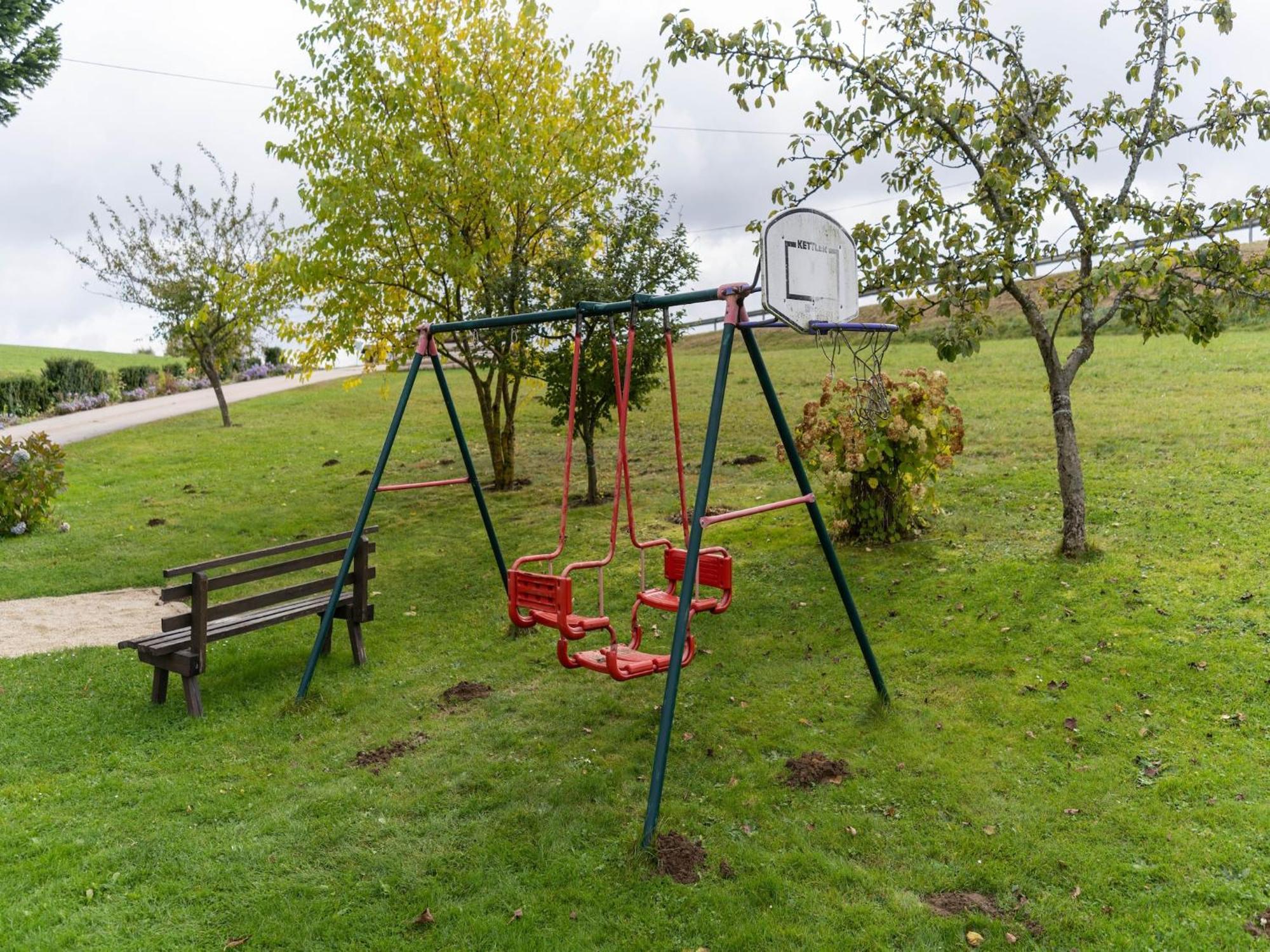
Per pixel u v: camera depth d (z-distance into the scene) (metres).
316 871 4.18
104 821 4.66
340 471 15.77
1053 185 6.82
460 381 28.12
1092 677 5.61
